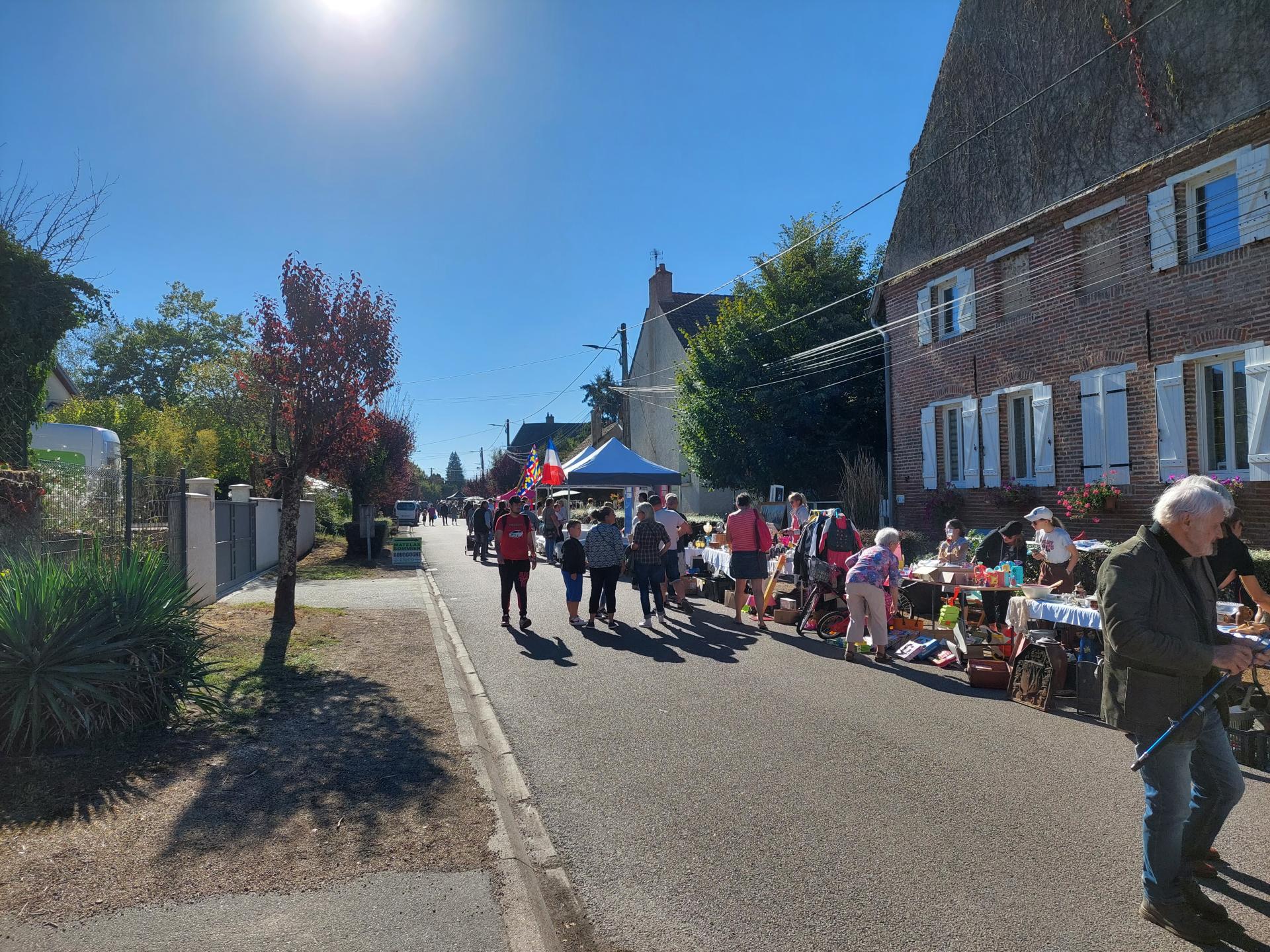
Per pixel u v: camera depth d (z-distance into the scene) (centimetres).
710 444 2244
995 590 887
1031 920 347
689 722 648
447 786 491
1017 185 1459
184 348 4850
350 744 571
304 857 393
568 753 578
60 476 978
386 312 1079
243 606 1177
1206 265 1112
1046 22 1399
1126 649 326
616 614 1238
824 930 341
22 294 1197
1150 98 1209
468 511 3266
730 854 414
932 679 795
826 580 1017
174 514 1088
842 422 2183
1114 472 1248
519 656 916
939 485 1642
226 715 631
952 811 464
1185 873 347
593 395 5338
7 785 473
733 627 1103
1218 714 353
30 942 312
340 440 1077
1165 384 1167
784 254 2339
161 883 363
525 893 359
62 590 571
